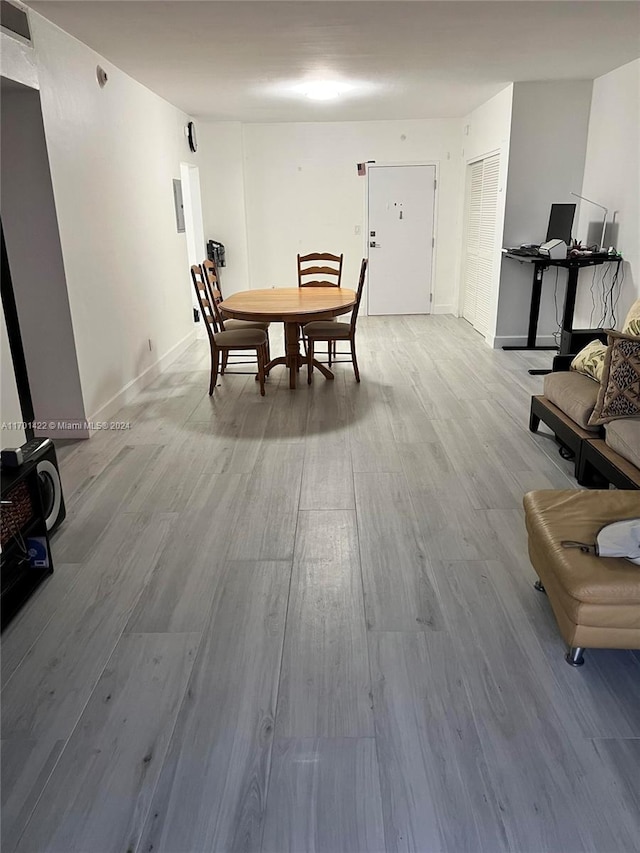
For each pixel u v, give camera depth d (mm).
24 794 1516
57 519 2758
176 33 3777
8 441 2822
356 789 1518
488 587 2326
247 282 8234
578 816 1443
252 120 7523
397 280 8359
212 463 3531
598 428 3133
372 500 3041
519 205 5941
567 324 5539
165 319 5863
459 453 3615
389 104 6566
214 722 1724
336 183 7984
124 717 1742
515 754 1608
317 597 2279
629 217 4996
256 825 1435
